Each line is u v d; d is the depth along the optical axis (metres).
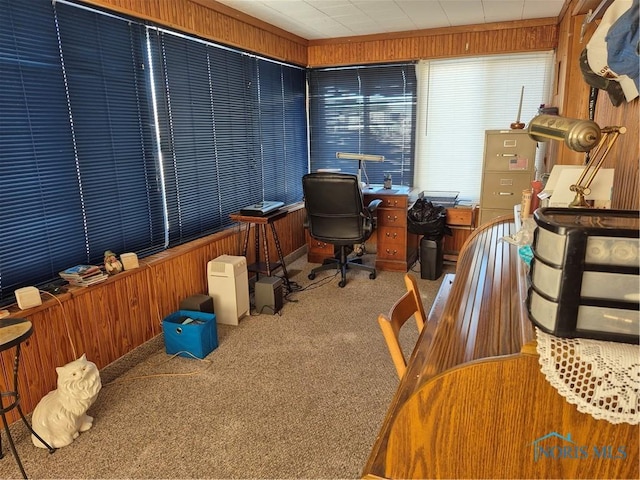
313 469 1.78
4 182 2.02
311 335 2.98
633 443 0.74
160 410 2.19
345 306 3.47
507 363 0.77
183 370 2.57
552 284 0.77
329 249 4.54
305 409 2.17
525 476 0.81
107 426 2.07
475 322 1.09
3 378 1.95
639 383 0.71
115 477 1.76
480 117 4.38
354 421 2.07
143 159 2.81
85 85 2.38
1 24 1.95
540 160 4.25
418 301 1.70
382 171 4.81
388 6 3.42
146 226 2.88
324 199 3.62
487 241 1.94
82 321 2.31
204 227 3.46
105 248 2.59
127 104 2.66
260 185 4.22
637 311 0.73
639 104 1.42
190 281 3.12
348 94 4.77
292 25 4.01
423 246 4.03
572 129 1.13
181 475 1.76
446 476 0.86
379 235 4.29
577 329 0.77
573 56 2.94
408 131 4.60
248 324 3.17
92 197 2.47
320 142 5.03
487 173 3.89
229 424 2.07
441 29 4.14
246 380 2.44
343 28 4.14
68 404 1.93
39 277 2.23
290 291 3.76
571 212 0.91
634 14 1.30
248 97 3.91
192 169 3.27
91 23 2.38
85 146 2.40
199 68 3.26
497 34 4.02
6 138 2.00
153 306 2.79
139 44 2.71
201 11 3.15
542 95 4.12
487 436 0.81
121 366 2.54
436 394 0.83
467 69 4.30
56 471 1.79
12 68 2.01
